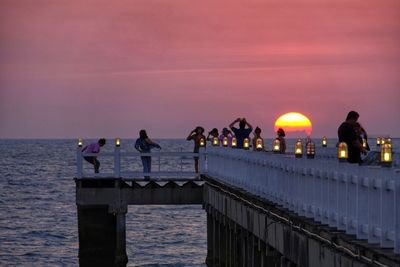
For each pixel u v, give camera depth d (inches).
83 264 3169.3
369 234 1382.9
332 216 1590.8
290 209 1897.1
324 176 1636.3
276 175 2046.0
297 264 1696.6
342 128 1846.7
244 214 2274.9
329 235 1508.4
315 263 1561.3
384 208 1333.7
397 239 1277.1
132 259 4653.1
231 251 2635.3
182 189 3240.7
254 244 2167.8
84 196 3174.2
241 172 2536.9
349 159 1841.8
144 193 3206.2
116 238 3169.3
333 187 1583.4
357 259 1341.0
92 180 3181.6
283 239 1820.9
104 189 3181.6
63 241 5383.9
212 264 3080.7
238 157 2591.0
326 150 2982.3
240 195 2374.5
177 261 4586.6
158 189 3218.5
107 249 3186.5
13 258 4717.0
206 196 3149.6
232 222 2561.5
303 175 1791.3
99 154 3213.6
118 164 3223.4
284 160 1956.2
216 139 3299.7
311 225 1619.1
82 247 3176.7
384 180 1332.4
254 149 2760.8
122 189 3191.4
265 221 1993.1
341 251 1428.4
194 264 4495.6
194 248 5054.1
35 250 4985.2
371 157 1857.8
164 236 5610.2
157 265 4471.0
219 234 2896.2
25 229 5989.2
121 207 3184.1
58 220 6574.8
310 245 1596.9
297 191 1838.1
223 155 2908.5
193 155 3331.7
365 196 1417.3
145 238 5506.9
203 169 3331.7
